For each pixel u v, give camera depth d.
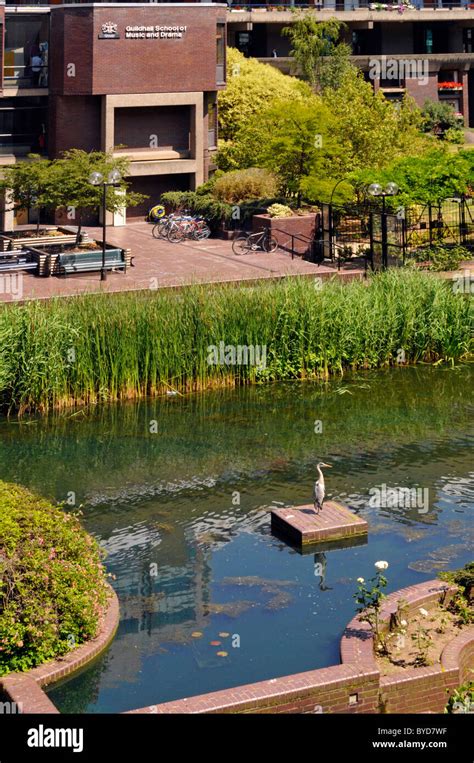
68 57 45.66
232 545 18.77
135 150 48.09
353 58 74.56
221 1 72.31
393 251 37.50
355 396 27.33
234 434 24.53
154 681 14.24
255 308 28.28
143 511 20.23
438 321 30.00
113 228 46.38
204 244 41.88
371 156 46.38
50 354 25.89
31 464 22.59
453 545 18.55
